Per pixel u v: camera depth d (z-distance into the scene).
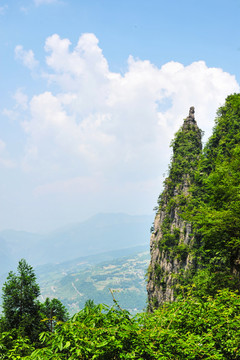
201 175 74.75
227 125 74.69
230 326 7.85
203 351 7.16
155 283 90.06
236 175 29.47
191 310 8.65
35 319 30.23
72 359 6.18
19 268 32.84
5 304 31.31
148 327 7.79
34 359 6.23
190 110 107.06
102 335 6.82
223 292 9.60
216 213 25.91
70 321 6.99
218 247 29.59
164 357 6.54
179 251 80.06
